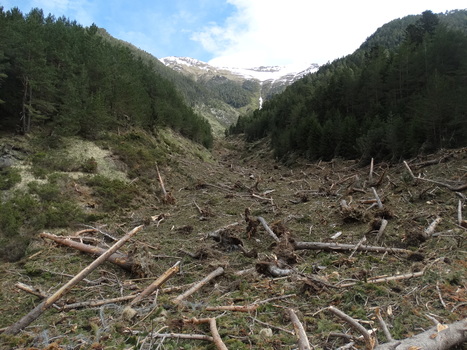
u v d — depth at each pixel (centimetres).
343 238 727
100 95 2092
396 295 405
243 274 568
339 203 1133
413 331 316
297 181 1978
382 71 3503
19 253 877
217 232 820
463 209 806
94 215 1205
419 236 630
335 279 488
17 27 1928
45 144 1636
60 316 465
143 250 777
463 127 1928
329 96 4200
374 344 271
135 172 1755
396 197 1078
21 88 1762
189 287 533
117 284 597
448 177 1165
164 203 1509
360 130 2789
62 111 1792
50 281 648
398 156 2123
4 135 1622
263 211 1170
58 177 1380
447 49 2948
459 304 362
